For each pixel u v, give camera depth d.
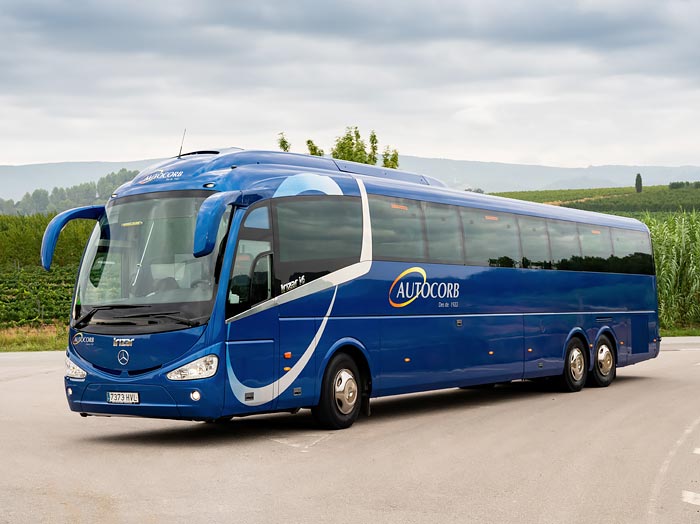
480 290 17.50
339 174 14.56
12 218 129.62
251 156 13.41
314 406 13.66
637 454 11.53
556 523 7.71
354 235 14.41
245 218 12.52
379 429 13.91
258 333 12.50
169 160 13.44
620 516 8.02
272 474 9.86
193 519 7.62
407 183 16.14
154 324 11.95
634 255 23.89
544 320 19.69
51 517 7.61
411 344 15.52
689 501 8.71
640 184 191.25
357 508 8.16
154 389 11.84
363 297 14.46
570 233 21.06
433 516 7.89
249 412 12.42
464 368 16.95
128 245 12.55
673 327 48.31
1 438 12.80
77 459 10.84
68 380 12.49
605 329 22.08
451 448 11.91
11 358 31.53
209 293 11.98
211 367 11.84
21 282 77.62
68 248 99.88
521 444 12.32
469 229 17.38
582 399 18.97
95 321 12.34
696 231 48.69
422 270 15.87
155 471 10.00
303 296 13.29
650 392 20.38
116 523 7.41
